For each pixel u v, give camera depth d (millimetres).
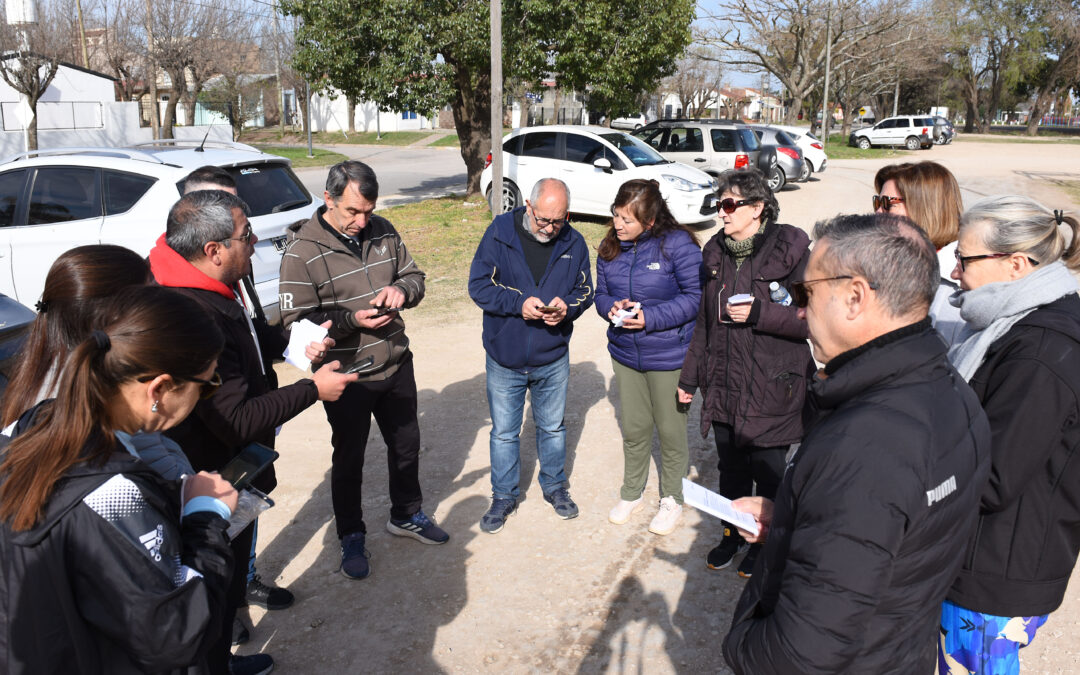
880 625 1432
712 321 3277
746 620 1597
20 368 1616
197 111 44750
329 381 2564
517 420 3834
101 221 5938
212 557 1569
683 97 52594
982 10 50000
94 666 1420
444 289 8695
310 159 30125
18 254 6082
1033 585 1931
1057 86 51938
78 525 1355
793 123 36000
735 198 3025
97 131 24484
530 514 4012
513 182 13180
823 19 34562
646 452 3832
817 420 1580
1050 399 1796
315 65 13836
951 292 2574
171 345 1460
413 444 3658
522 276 3598
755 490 3664
